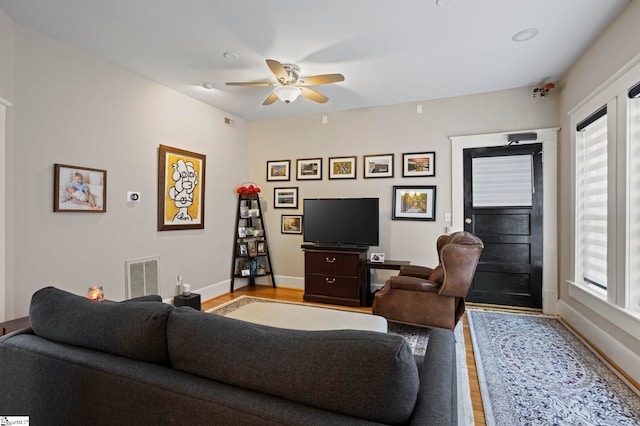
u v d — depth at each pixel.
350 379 0.77
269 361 0.85
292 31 2.59
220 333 0.94
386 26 2.52
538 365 2.43
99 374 0.99
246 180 5.16
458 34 2.63
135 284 3.36
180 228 3.91
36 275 2.54
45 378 1.08
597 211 2.89
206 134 4.32
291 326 2.13
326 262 4.18
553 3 2.24
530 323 3.34
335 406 0.78
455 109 4.09
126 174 3.28
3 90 2.32
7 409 1.15
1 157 2.29
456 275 2.75
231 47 2.85
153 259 3.57
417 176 4.26
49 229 2.63
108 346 1.06
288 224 4.98
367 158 4.52
